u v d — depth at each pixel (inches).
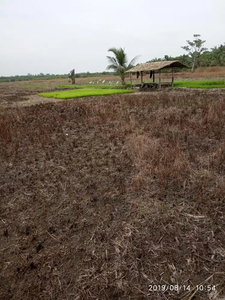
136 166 136.9
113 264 74.9
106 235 87.0
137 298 64.1
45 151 177.3
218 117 222.5
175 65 589.6
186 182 116.3
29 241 87.0
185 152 152.3
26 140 207.3
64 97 508.1
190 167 128.8
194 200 102.9
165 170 123.0
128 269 72.7
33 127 250.1
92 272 72.5
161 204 101.0
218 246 78.5
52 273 73.2
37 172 142.3
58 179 131.1
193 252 76.9
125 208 101.3
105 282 69.1
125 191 113.3
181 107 300.4
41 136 213.2
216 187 108.7
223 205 97.9
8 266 77.2
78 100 447.5
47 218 99.2
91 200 108.2
